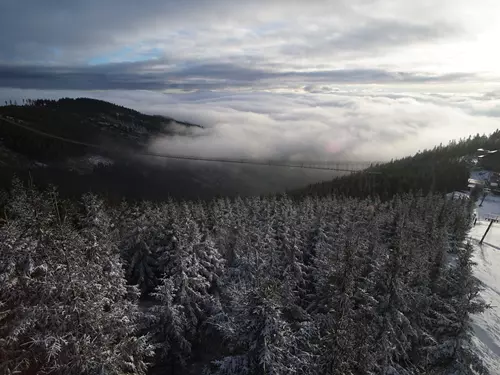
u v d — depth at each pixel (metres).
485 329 35.38
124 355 17.64
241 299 22.38
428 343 26.34
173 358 28.16
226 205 61.53
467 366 24.14
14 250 18.20
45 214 25.78
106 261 25.12
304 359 19.02
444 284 30.67
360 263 29.22
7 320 17.78
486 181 135.38
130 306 23.19
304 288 36.97
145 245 38.50
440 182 130.75
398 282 23.16
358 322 21.27
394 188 127.19
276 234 41.38
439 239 38.38
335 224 49.25
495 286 46.56
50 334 15.19
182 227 37.00
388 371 21.22
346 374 17.72
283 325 17.83
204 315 29.91
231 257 43.62
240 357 18.45
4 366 15.45
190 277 29.61
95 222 33.81
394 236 43.81
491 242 69.06
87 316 16.14
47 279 16.16
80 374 14.77
